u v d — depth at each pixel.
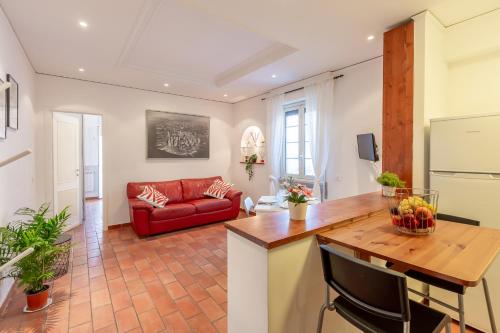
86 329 1.92
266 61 3.39
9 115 2.34
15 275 2.11
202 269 2.90
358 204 2.03
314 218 1.62
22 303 2.23
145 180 4.79
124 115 4.54
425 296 1.51
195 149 5.34
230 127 5.91
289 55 3.11
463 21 2.31
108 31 2.62
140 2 2.16
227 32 2.75
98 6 2.20
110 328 1.93
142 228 3.88
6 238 2.02
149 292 2.42
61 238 2.73
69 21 2.43
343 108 3.58
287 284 1.31
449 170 2.01
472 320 1.91
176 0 2.00
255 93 5.00
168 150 4.98
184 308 2.18
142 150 4.74
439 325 1.09
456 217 1.95
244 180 5.61
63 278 2.67
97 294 2.38
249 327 1.36
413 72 2.22
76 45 2.93
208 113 5.55
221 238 3.92
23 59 3.03
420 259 1.07
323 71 3.68
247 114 5.49
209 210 4.56
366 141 3.19
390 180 2.19
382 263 1.75
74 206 4.57
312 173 4.21
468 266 1.00
